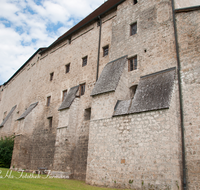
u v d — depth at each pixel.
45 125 22.47
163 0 15.08
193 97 11.43
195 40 12.43
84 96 18.64
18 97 33.03
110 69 16.11
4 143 25.27
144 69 14.48
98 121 14.28
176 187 9.74
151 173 10.54
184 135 11.09
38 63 28.78
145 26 15.61
